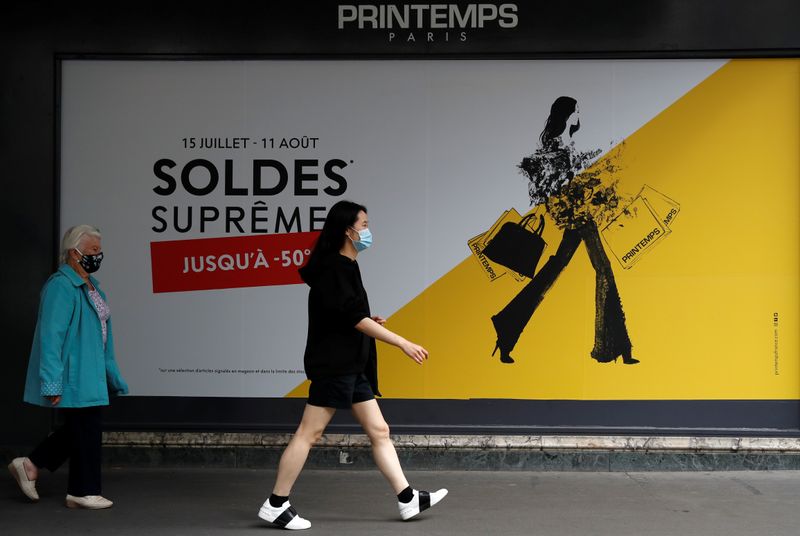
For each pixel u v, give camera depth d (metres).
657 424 6.74
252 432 6.79
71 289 5.50
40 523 5.40
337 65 6.77
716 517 5.55
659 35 6.65
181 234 6.82
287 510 5.28
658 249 6.73
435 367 6.77
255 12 6.73
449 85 6.75
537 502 5.88
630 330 6.73
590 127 6.73
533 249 6.75
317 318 5.30
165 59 6.77
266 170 6.80
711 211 6.71
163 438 6.73
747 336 6.71
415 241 6.77
